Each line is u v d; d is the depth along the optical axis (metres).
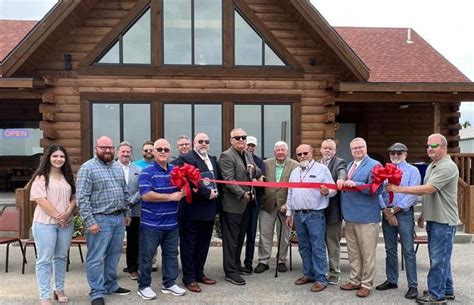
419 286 5.74
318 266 5.57
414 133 13.10
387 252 5.61
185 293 5.41
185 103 9.81
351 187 5.29
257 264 6.81
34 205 8.41
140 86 9.69
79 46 9.55
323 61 10.00
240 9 9.88
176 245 5.41
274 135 9.99
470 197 8.63
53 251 5.00
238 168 5.80
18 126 13.54
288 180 6.37
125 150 6.14
